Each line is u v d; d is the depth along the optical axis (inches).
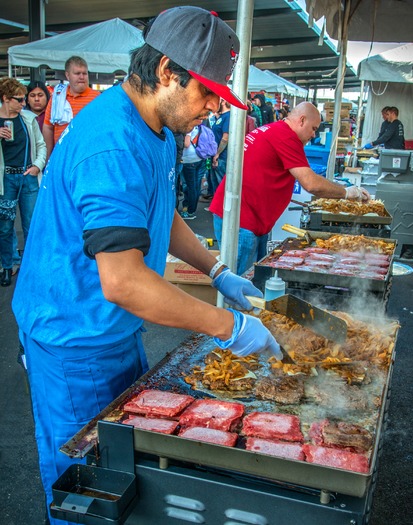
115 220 50.4
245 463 49.2
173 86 55.4
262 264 120.2
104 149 52.9
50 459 70.6
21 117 207.0
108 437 53.2
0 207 202.7
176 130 60.1
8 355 153.3
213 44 53.2
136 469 53.6
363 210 170.2
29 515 93.1
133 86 58.1
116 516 49.6
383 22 238.4
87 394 67.3
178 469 53.0
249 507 50.6
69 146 56.9
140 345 76.4
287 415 60.4
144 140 56.5
